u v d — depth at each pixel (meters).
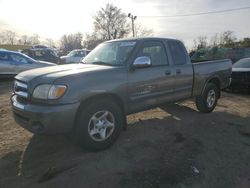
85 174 3.70
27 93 4.05
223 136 5.31
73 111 3.91
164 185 3.49
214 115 6.86
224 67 7.29
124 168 3.88
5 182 3.54
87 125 4.14
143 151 4.47
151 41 5.30
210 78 6.79
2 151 4.48
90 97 4.15
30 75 4.22
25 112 3.96
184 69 5.91
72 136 4.51
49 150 4.50
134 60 4.82
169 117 6.56
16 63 13.89
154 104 5.28
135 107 4.91
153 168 3.89
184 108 7.52
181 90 5.91
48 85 3.86
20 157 4.26
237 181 3.70
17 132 5.41
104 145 4.41
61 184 3.47
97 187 3.41
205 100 6.77
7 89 11.27
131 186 3.44
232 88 10.74
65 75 3.99
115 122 4.52
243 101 9.02
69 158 4.18
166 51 5.60
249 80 10.24
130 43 5.12
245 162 4.23
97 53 5.45
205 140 5.06
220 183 3.63
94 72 4.25
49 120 3.77
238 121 6.39
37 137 5.10
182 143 4.86
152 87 5.14
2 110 7.34
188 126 5.87
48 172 3.75
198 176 3.74
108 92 4.33
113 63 4.86
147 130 5.54
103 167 3.90
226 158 4.34
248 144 4.95
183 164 4.05
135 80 4.78
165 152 4.45
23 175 3.71
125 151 4.45
